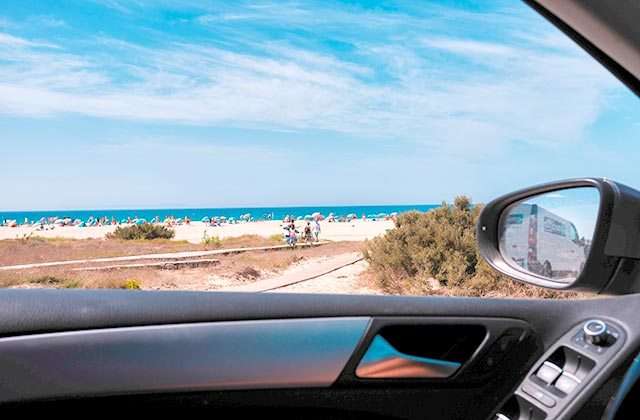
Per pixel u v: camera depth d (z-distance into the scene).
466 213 9.07
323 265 12.16
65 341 1.29
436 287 8.41
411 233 9.09
